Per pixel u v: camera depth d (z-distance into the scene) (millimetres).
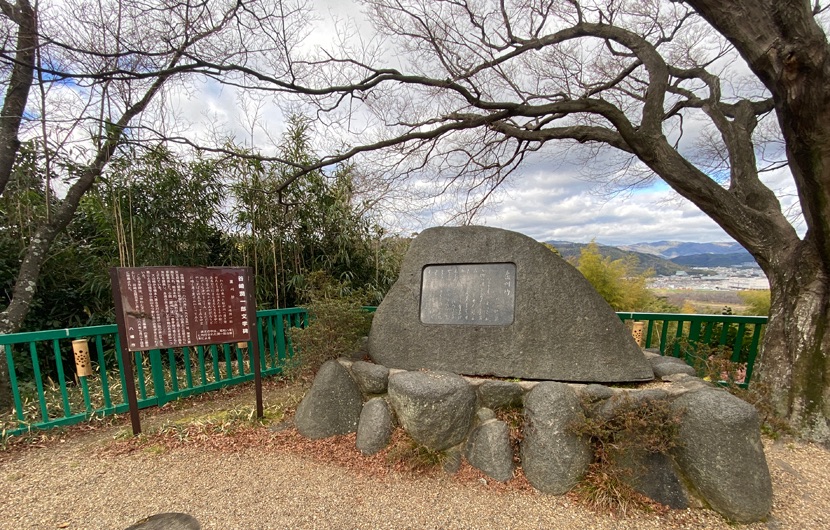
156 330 3207
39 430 3277
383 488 2561
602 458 2541
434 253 3557
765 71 2590
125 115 4594
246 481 2623
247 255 5891
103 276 5160
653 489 2404
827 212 2871
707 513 2281
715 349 3834
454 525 2221
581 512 2324
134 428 3236
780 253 3617
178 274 3268
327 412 3219
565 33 4691
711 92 4902
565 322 3086
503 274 3320
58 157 4430
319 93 4270
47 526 2154
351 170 6504
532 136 5188
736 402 2363
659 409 2436
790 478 2736
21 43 3699
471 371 3258
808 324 3326
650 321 4473
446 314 3434
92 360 5227
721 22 2670
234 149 5402
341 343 3619
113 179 4703
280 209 5852
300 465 2822
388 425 3027
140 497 2434
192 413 3830
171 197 5098
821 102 2434
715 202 3840
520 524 2232
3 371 3920
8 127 4074
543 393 2738
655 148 4023
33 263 4254
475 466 2748
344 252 6473
